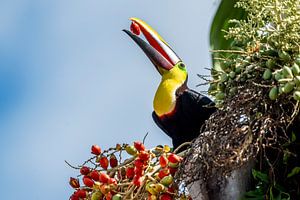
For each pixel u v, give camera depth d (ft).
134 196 29.50
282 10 29.35
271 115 28.37
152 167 29.91
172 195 29.30
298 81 27.76
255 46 29.73
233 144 28.09
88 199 30.83
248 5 30.83
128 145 30.99
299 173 29.17
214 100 31.73
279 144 28.73
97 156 31.35
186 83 33.88
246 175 29.25
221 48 34.88
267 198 28.91
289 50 29.07
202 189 29.01
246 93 28.71
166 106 33.17
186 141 32.99
